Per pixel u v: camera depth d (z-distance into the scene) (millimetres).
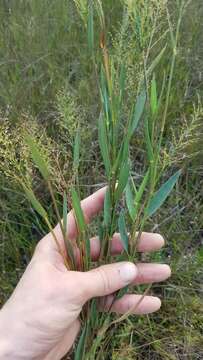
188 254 434
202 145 472
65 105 257
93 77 497
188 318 406
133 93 241
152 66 235
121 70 234
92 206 306
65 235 265
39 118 487
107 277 263
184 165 430
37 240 451
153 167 241
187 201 470
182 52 551
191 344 391
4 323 269
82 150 417
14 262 440
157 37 480
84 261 273
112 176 250
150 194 248
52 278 264
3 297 412
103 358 353
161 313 408
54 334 273
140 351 396
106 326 285
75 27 581
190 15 569
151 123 241
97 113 474
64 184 254
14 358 274
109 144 248
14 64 562
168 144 465
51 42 566
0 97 513
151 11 221
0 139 229
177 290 409
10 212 447
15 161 234
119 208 383
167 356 391
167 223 453
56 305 261
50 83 513
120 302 322
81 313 298
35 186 439
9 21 609
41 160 228
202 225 459
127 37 240
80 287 258
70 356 382
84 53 536
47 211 447
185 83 531
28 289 266
